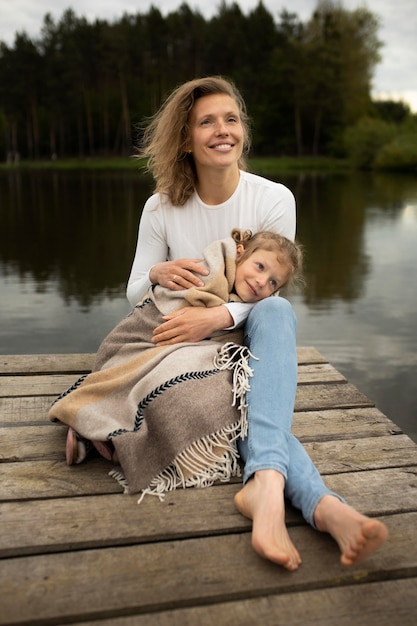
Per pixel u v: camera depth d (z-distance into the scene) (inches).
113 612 46.1
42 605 46.2
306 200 553.9
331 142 1462.8
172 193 79.4
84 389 68.4
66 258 278.1
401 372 136.0
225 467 63.2
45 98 1642.5
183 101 75.0
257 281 72.7
